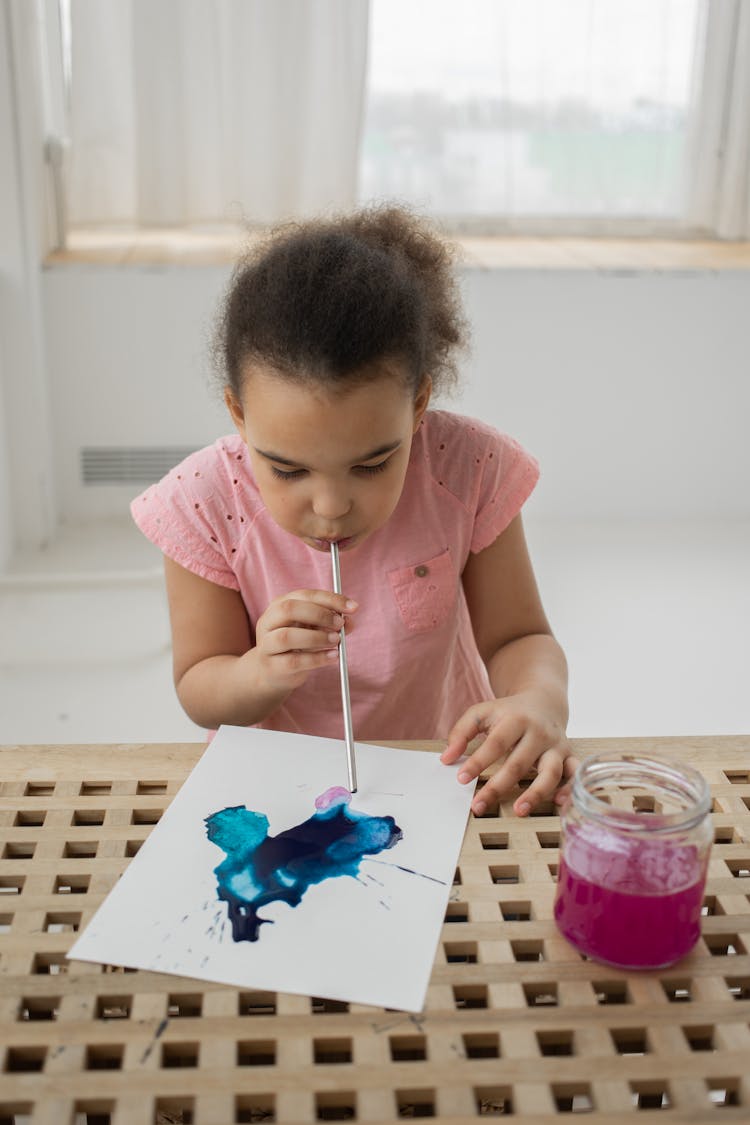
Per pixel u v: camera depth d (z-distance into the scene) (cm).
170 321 276
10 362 263
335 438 78
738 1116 53
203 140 289
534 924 65
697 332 283
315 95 286
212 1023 58
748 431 292
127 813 75
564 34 299
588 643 233
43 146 280
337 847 72
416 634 109
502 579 113
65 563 268
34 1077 54
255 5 276
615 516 298
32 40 272
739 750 84
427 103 304
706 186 312
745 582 263
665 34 299
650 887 60
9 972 61
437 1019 58
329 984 60
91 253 285
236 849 72
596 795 67
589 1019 58
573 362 285
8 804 75
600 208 317
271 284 79
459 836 74
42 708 207
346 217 105
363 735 111
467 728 85
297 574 108
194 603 109
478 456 110
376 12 295
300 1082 54
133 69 281
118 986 60
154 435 285
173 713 207
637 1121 53
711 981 61
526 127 308
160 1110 55
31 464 271
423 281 97
